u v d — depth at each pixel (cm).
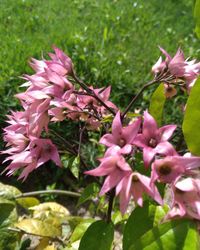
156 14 64
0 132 35
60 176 36
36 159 18
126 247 16
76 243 21
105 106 19
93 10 61
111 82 41
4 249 19
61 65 18
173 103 41
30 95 17
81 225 22
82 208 35
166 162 15
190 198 15
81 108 20
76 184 35
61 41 47
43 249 22
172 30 60
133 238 16
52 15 56
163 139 15
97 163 34
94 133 35
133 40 54
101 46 48
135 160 18
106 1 65
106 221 19
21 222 20
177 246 14
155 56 50
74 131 35
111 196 19
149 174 17
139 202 15
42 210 22
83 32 51
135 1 66
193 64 20
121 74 42
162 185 17
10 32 49
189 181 15
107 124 21
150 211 16
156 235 15
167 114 40
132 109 39
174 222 15
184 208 15
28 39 48
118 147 15
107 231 18
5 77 39
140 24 59
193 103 15
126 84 42
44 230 20
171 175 15
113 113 19
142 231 16
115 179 15
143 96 40
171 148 15
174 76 20
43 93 18
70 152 20
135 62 48
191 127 15
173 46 54
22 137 19
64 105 18
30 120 18
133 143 15
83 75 41
